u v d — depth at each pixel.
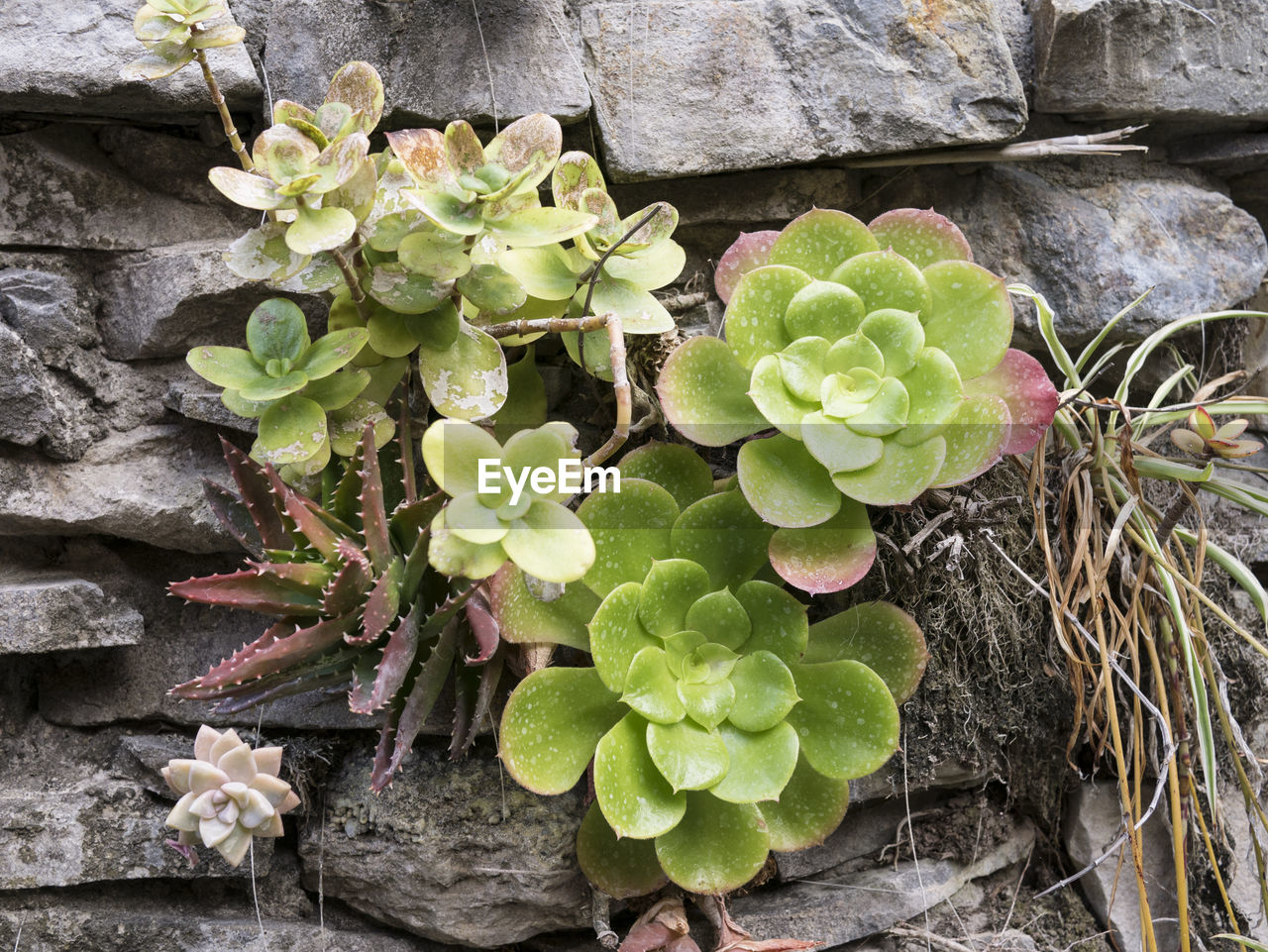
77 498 0.74
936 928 0.82
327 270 0.69
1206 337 0.88
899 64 0.78
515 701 0.70
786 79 0.78
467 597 0.69
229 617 0.77
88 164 0.74
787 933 0.78
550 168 0.68
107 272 0.75
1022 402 0.71
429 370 0.70
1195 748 0.83
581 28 0.77
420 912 0.75
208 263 0.74
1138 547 0.81
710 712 0.71
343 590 0.67
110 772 0.76
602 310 0.71
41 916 0.73
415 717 0.69
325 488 0.73
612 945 0.74
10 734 0.75
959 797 0.83
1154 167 0.86
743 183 0.79
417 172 0.67
